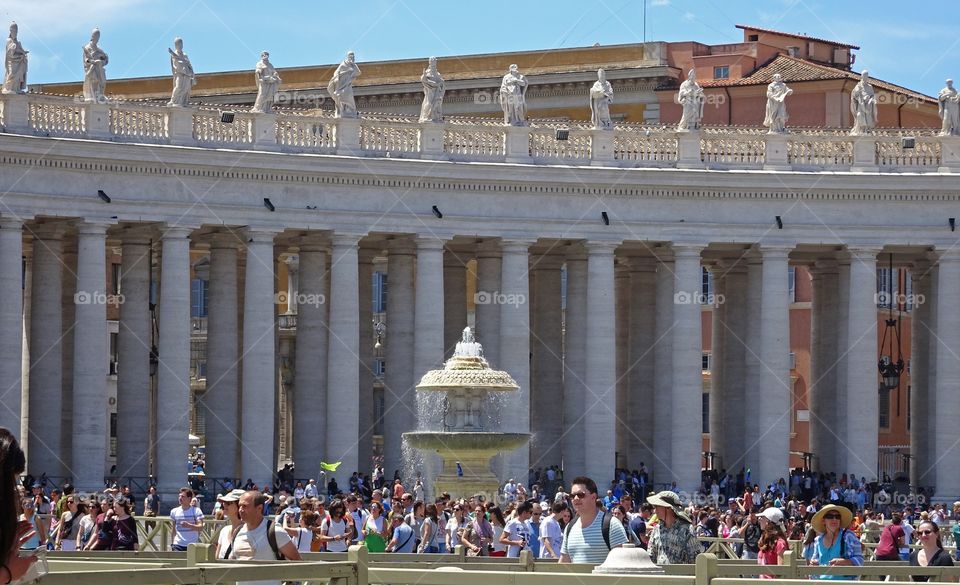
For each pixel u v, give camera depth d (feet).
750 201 203.10
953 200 205.36
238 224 185.98
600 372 199.52
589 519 76.43
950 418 203.31
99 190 179.22
